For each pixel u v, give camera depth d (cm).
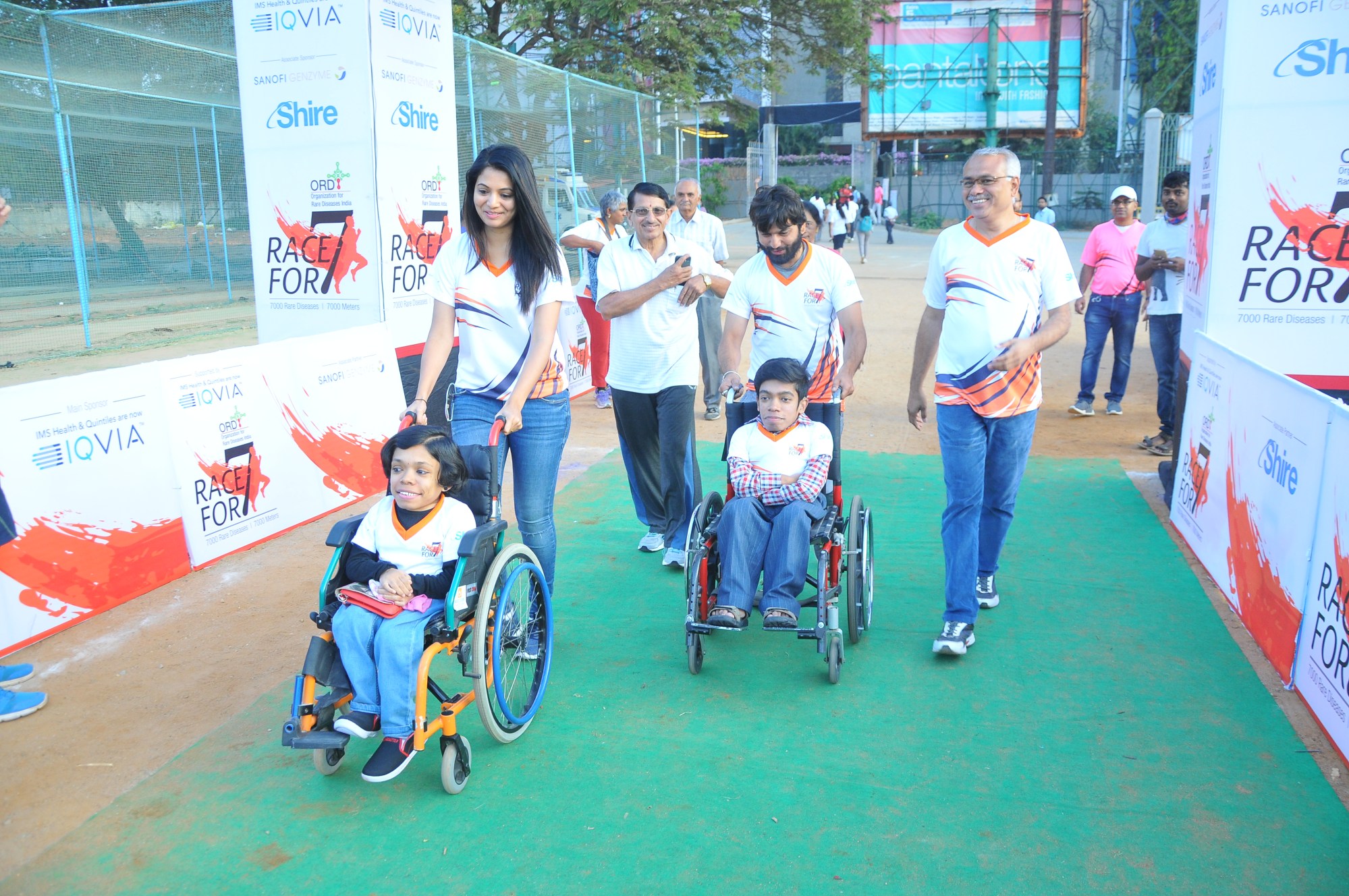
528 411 411
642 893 282
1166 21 3534
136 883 290
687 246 514
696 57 1795
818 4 2019
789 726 372
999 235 400
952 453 415
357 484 662
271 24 668
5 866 298
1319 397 374
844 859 295
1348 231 522
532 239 395
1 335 1294
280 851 303
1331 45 508
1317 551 370
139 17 1118
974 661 423
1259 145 528
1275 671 407
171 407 522
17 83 1250
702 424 859
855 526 421
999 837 304
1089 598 485
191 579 529
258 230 711
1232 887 280
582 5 1634
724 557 402
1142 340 1296
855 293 449
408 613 329
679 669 423
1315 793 323
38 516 452
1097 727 368
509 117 1031
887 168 3953
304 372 614
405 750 318
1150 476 681
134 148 1539
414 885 287
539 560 433
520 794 331
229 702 398
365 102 659
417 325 731
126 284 1573
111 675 422
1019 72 3269
